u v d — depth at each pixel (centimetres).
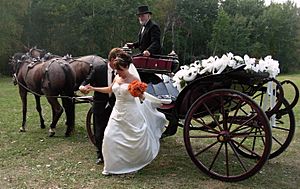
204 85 511
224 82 498
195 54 5756
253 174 471
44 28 3978
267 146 457
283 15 6019
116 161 503
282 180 501
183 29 5506
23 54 835
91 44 4059
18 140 711
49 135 743
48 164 560
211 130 525
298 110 1133
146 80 579
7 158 593
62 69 715
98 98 548
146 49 583
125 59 489
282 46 6053
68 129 741
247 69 473
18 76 795
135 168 512
